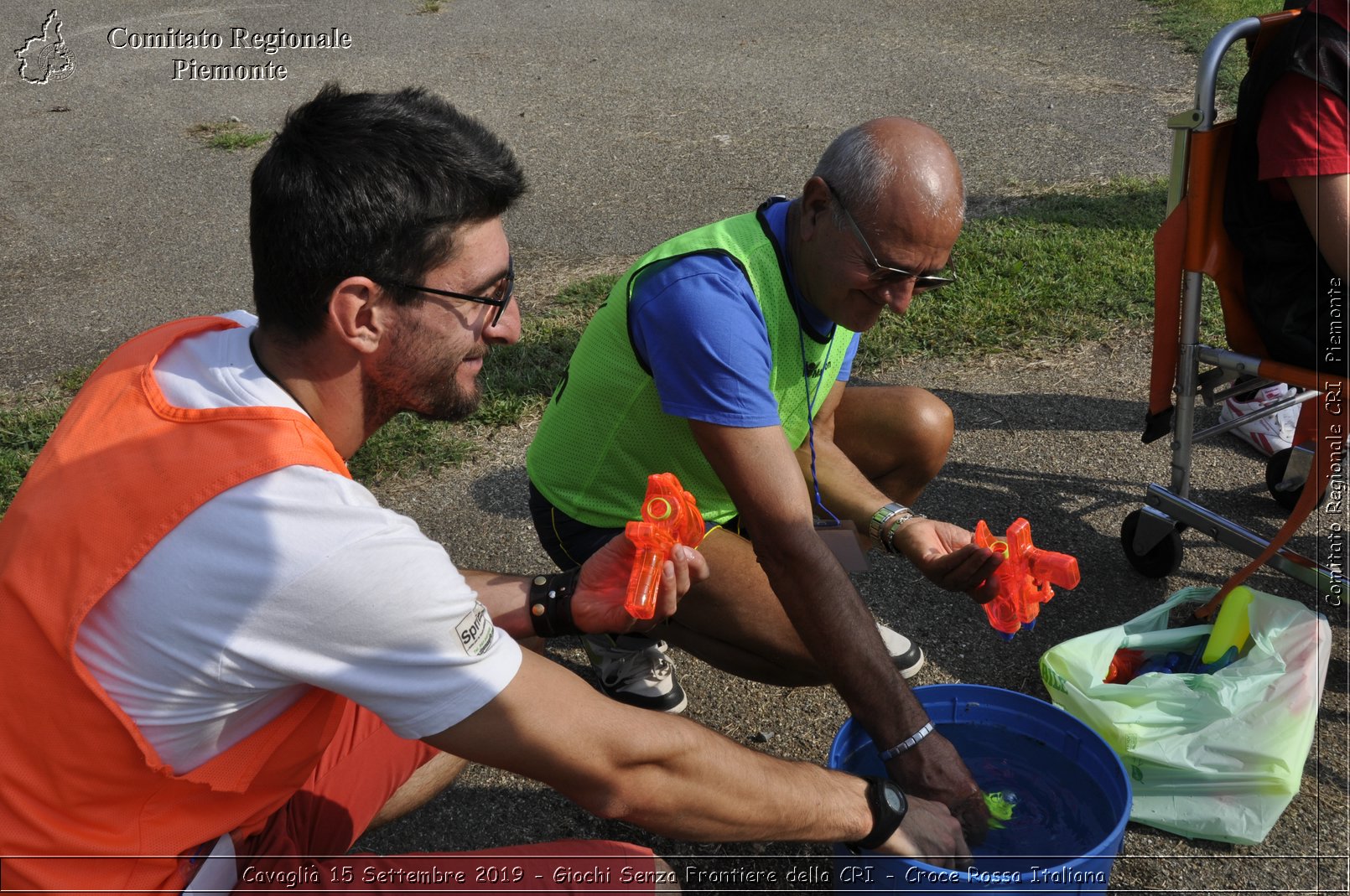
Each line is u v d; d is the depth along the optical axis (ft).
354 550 4.17
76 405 4.71
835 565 6.22
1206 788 7.14
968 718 7.13
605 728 4.66
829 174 6.09
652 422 6.93
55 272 17.43
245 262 17.66
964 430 12.23
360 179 4.25
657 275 6.47
